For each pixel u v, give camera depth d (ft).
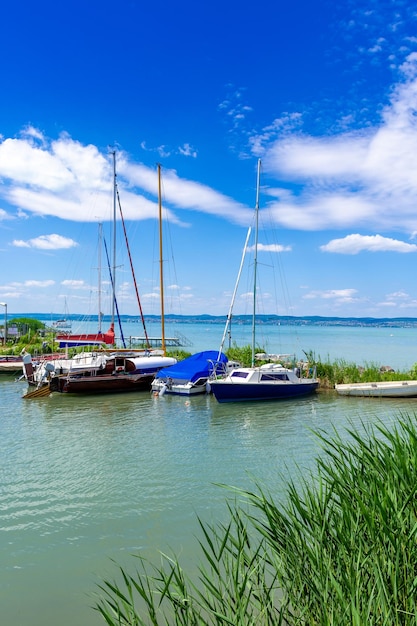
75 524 33.78
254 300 99.35
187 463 48.16
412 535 12.94
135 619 14.34
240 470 45.42
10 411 78.64
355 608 10.96
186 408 80.89
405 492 14.56
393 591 11.70
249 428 64.59
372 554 12.96
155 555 28.94
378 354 191.01
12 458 50.72
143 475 44.50
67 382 92.58
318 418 70.90
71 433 62.54
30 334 187.32
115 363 100.68
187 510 35.81
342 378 102.99
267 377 88.94
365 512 13.57
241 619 12.95
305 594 13.79
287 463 47.19
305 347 234.58
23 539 31.55
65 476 44.39
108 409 80.28
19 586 25.89
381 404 83.46
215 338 298.15
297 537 15.20
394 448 17.16
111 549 29.94
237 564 15.30
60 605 24.00
